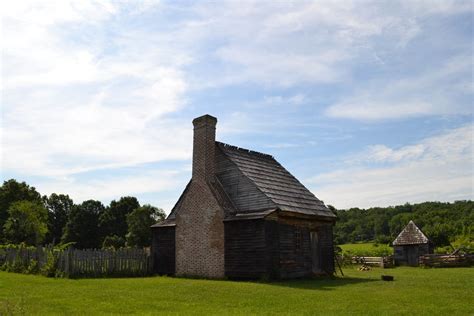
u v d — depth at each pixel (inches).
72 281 872.3
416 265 1993.1
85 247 3368.6
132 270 1111.6
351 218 5698.8
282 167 1272.1
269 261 939.3
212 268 1021.8
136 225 3031.5
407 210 5359.3
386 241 3971.5
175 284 829.2
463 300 614.2
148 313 488.1
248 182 1048.2
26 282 832.9
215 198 1046.4
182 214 1114.7
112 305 546.0
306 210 1094.4
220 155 1123.9
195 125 1128.2
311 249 1104.8
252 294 676.1
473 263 1740.9
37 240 2834.6
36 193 3462.1
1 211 3147.1
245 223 981.8
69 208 3907.5
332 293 697.0
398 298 633.0
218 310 513.3
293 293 693.3
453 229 2812.5
